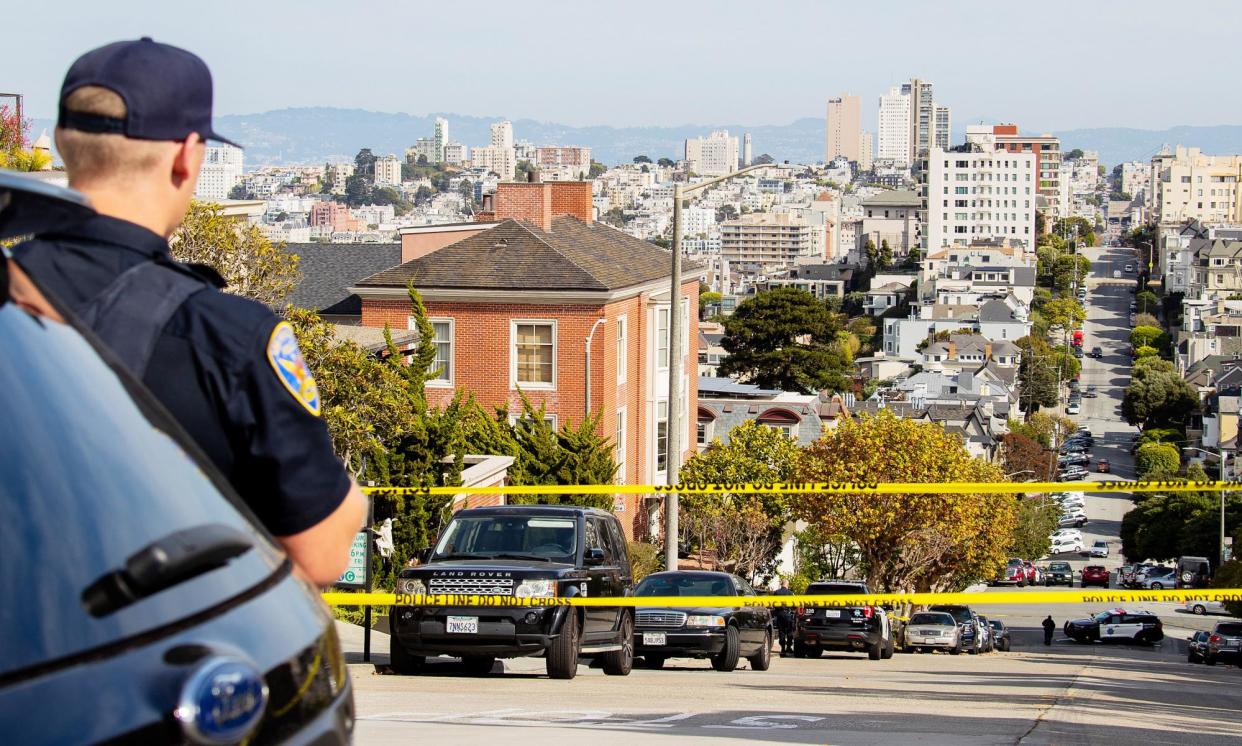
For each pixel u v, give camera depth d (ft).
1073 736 47.96
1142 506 510.17
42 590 8.61
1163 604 393.09
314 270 222.07
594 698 55.52
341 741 10.12
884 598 58.23
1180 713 64.75
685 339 240.32
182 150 14.28
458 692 55.98
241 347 13.47
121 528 9.20
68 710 8.23
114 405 10.01
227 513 10.31
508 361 193.88
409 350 180.55
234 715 8.73
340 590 64.95
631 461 211.41
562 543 65.41
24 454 9.06
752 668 92.94
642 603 62.90
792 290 540.93
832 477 208.23
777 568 247.50
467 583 61.57
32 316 10.09
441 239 217.97
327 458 13.91
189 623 9.20
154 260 13.96
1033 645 246.47
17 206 12.53
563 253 198.49
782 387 531.91
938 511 205.87
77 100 13.83
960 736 45.88
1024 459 619.67
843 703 59.06
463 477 119.75
